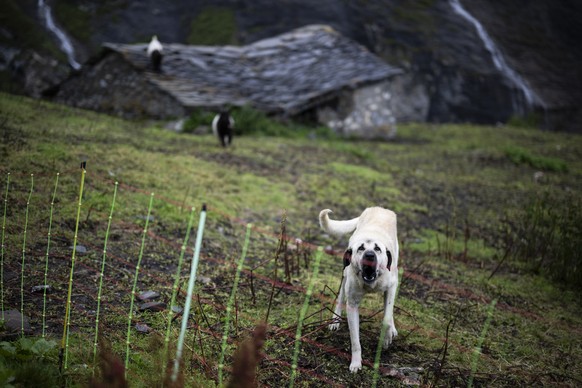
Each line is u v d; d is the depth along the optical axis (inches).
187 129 593.9
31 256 219.0
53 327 175.6
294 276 248.7
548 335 223.5
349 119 779.4
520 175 580.4
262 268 253.4
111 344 170.2
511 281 282.2
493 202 454.0
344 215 368.2
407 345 197.8
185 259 247.1
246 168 436.1
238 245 279.7
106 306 195.0
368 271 168.6
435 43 1204.5
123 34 1138.0
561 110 1182.3
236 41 1154.0
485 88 1166.3
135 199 298.5
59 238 238.2
